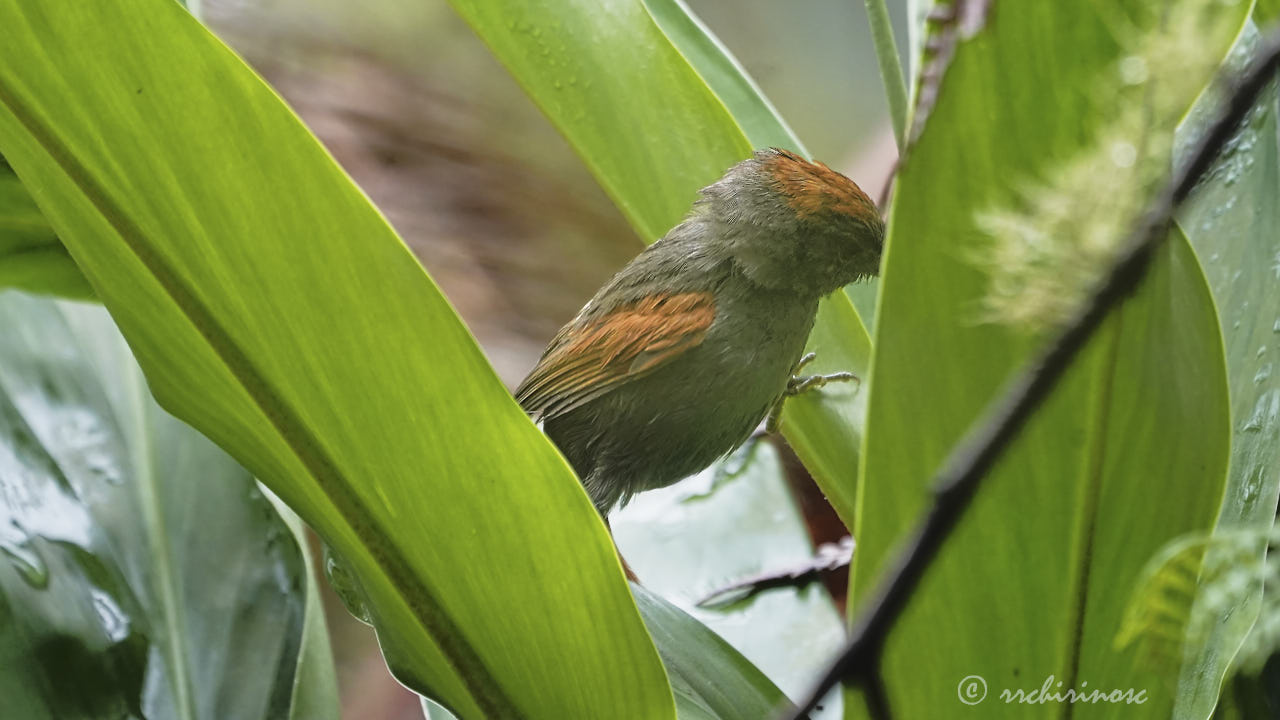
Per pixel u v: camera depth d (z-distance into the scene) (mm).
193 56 3492
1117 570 3734
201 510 4012
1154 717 3848
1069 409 3600
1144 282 3355
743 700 3963
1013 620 3791
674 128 4008
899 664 3793
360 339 3746
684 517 4090
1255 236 3951
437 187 4215
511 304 4211
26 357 4016
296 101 4215
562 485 3797
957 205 3533
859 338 4055
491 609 3916
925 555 2945
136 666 3990
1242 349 3947
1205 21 2625
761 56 4289
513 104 4223
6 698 3977
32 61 3529
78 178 3721
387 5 4230
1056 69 3408
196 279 3791
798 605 4055
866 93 4285
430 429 3803
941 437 3574
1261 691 3938
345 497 3916
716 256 4059
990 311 3490
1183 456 3641
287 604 4008
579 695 3920
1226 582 3430
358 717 4195
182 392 3920
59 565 3994
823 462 4008
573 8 4008
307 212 3627
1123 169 2625
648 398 4066
